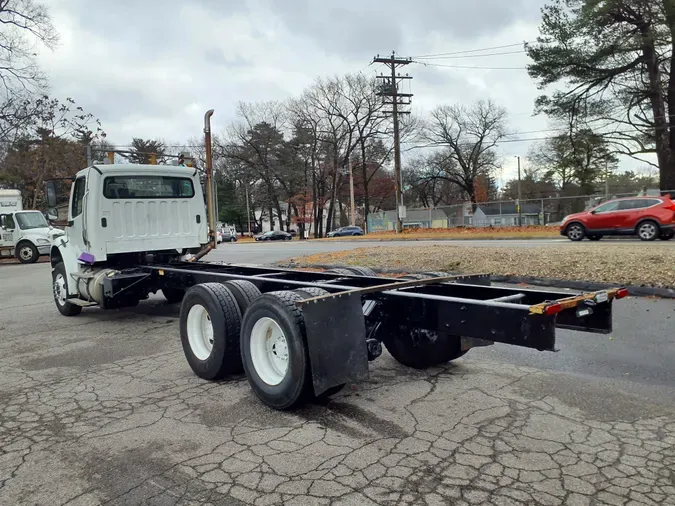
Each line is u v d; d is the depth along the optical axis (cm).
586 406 424
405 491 300
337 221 8612
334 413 422
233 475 325
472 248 1459
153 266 814
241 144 5588
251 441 373
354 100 4928
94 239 793
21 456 362
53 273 938
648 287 816
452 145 5694
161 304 1005
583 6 2762
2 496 309
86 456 359
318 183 5659
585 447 351
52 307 1015
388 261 1337
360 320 423
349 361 413
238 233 8600
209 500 297
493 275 1039
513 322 376
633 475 314
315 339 396
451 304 421
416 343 513
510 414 410
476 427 387
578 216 2088
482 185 6988
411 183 6594
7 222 2323
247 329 454
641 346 578
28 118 3005
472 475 317
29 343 712
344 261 1416
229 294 511
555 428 382
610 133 3119
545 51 2950
